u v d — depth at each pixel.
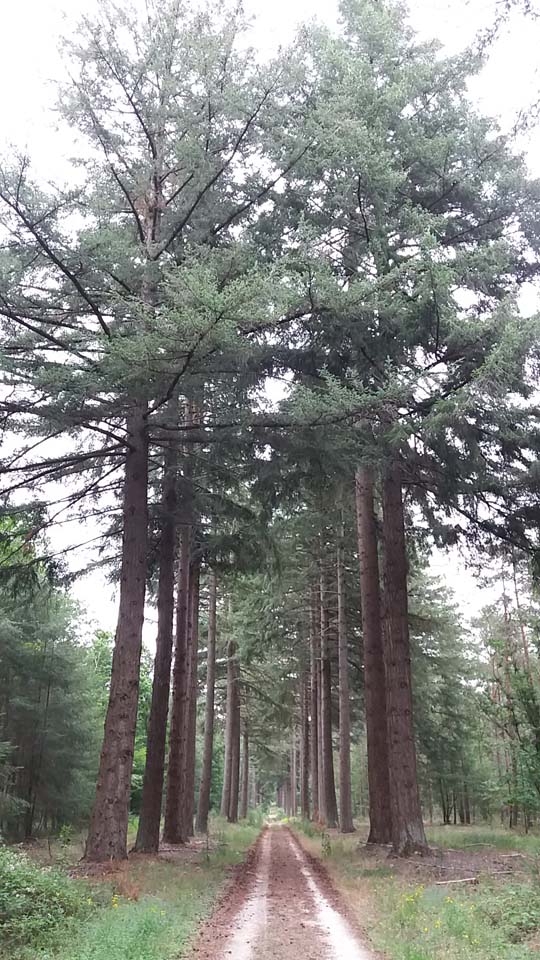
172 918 8.30
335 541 26.56
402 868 12.90
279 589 24.16
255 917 9.19
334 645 31.45
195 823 30.97
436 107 15.94
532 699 12.01
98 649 50.94
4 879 8.52
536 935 7.32
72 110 13.30
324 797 31.11
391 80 15.16
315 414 11.66
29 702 26.27
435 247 12.09
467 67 15.09
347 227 15.02
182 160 13.41
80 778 28.11
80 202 12.26
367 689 18.64
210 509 17.86
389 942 7.33
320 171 13.89
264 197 14.68
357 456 12.81
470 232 15.63
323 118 12.78
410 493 16.86
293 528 22.36
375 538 19.66
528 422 13.63
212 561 20.28
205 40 12.30
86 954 6.39
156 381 11.95
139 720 49.66
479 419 13.12
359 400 11.32
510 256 14.59
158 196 15.27
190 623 25.34
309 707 46.12
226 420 12.98
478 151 15.08
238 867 15.40
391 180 12.66
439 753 33.41
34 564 15.27
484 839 19.70
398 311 12.20
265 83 12.82
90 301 12.55
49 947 6.92
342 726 26.78
